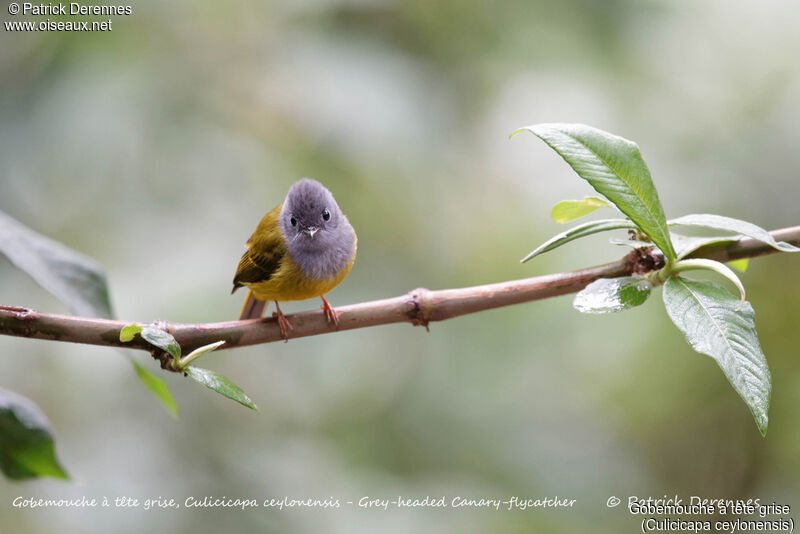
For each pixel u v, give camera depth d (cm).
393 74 967
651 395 1127
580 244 1104
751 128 1102
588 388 1109
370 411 1066
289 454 1005
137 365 488
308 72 964
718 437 1155
